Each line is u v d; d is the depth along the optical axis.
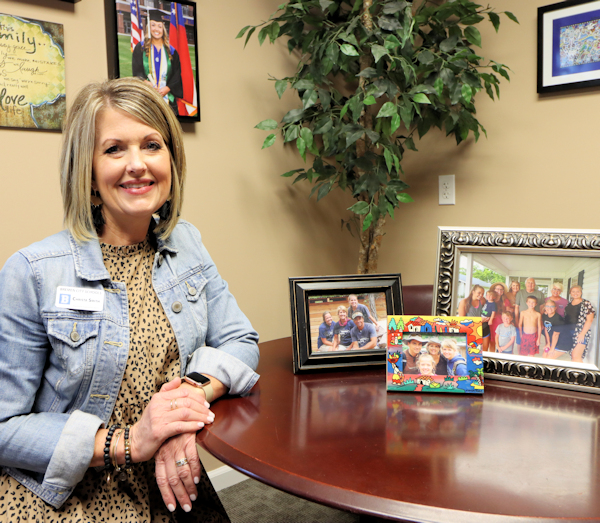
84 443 0.92
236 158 2.16
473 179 2.28
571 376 1.07
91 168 1.00
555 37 1.96
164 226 1.15
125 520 0.99
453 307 1.21
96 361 1.00
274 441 0.86
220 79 2.08
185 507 0.96
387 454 0.80
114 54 1.74
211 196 2.08
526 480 0.71
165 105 1.06
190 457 0.92
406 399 1.05
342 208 2.66
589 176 1.95
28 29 1.56
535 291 1.13
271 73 2.29
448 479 0.72
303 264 2.48
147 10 1.81
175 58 1.90
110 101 0.98
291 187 2.40
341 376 1.21
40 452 0.90
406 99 1.82
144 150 1.02
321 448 0.83
